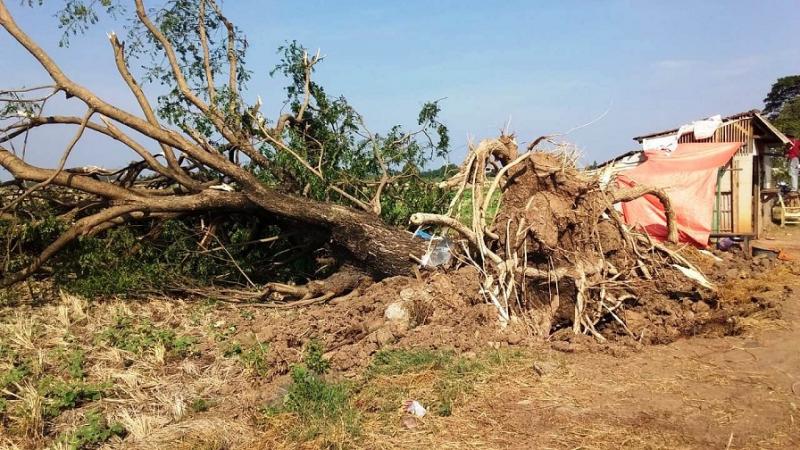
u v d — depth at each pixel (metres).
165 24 10.62
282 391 5.16
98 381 5.52
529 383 4.94
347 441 4.15
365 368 5.43
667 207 9.30
